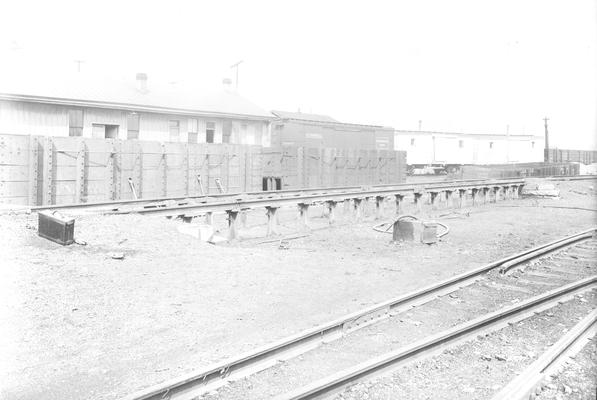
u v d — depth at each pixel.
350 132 34.34
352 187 22.11
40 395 4.87
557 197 28.66
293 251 12.49
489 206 25.02
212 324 6.99
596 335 6.61
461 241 14.59
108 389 5.02
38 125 22.64
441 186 22.86
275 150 24.34
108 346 6.11
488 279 9.90
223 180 22.64
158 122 27.12
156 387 4.62
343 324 6.82
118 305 7.49
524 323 7.34
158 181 20.16
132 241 10.98
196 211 13.49
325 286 9.20
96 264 9.22
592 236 15.16
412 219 14.51
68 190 17.56
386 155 30.78
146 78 28.75
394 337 6.68
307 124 31.50
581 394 4.91
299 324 7.07
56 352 5.88
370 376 5.32
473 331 6.72
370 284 9.41
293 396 4.57
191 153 21.28
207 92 33.72
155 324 6.89
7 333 6.23
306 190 21.12
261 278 9.57
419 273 10.41
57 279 8.20
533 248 12.49
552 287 9.45
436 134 51.94
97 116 24.50
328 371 5.55
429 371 5.60
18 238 9.85
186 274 9.39
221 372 5.18
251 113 31.64
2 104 21.62
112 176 18.61
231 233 14.03
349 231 15.91
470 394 5.02
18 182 16.45
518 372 5.54
